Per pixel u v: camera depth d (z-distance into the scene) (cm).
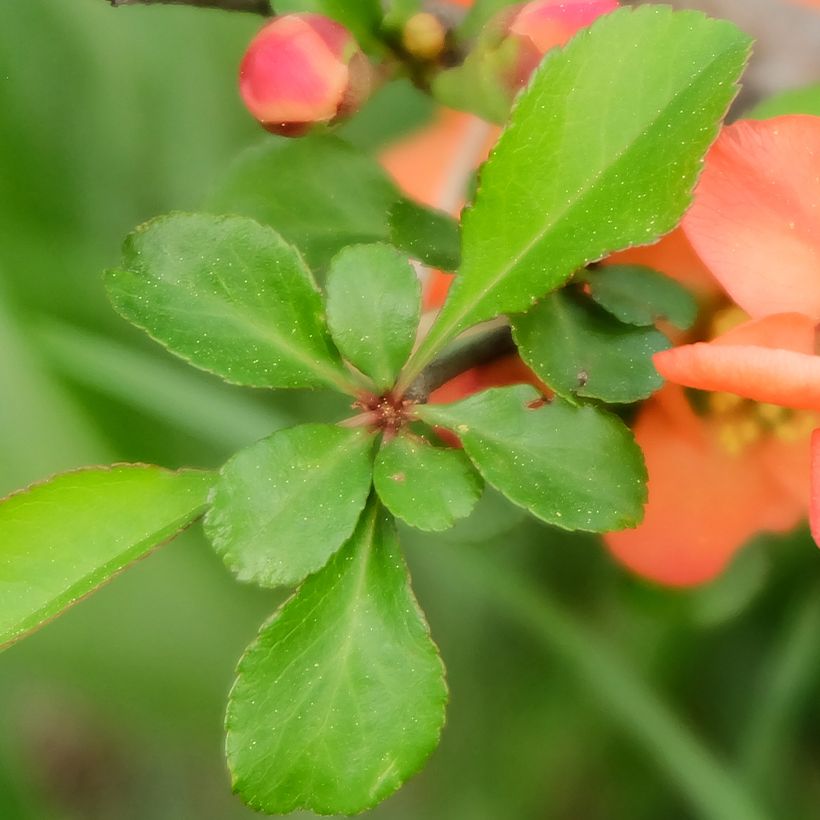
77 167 40
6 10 39
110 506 24
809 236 25
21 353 36
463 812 38
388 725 24
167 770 46
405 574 24
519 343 25
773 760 35
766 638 34
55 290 39
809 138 25
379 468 24
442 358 26
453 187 28
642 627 33
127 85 40
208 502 24
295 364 24
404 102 31
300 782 24
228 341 24
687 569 27
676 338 26
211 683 38
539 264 24
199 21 39
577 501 24
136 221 40
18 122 39
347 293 24
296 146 27
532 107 24
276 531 24
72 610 38
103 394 37
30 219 39
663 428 27
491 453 24
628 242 24
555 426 24
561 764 38
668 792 37
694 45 24
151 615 38
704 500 27
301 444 24
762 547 30
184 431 38
